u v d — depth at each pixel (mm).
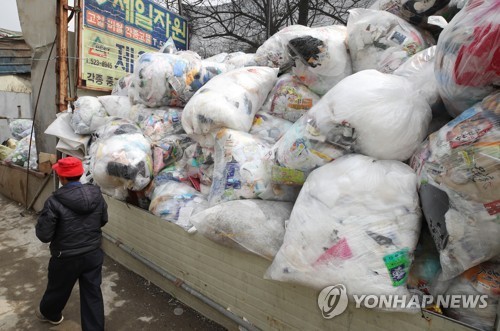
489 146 1031
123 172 2311
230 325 2043
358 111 1345
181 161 2742
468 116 1152
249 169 1888
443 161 1152
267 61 2721
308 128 1507
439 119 1604
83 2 3531
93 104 3252
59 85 3488
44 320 2211
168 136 2799
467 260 1166
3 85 8492
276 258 1485
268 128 2229
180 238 2193
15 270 2883
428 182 1243
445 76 1273
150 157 2576
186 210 2223
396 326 1309
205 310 2197
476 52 1118
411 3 1860
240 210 1768
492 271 1211
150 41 4473
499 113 1061
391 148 1379
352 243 1270
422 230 1451
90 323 2002
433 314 1211
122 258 2852
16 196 4543
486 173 1035
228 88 2189
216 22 4887
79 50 3561
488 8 1116
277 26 4199
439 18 2252
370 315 1363
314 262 1333
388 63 1835
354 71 1995
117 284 2609
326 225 1321
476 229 1117
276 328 1737
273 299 1721
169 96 2859
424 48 1887
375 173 1332
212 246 1983
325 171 1447
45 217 1842
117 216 2750
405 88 1426
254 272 1783
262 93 2338
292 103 2209
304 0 3861
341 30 2051
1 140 7555
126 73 4148
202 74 2826
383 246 1252
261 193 1838
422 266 1397
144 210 2467
